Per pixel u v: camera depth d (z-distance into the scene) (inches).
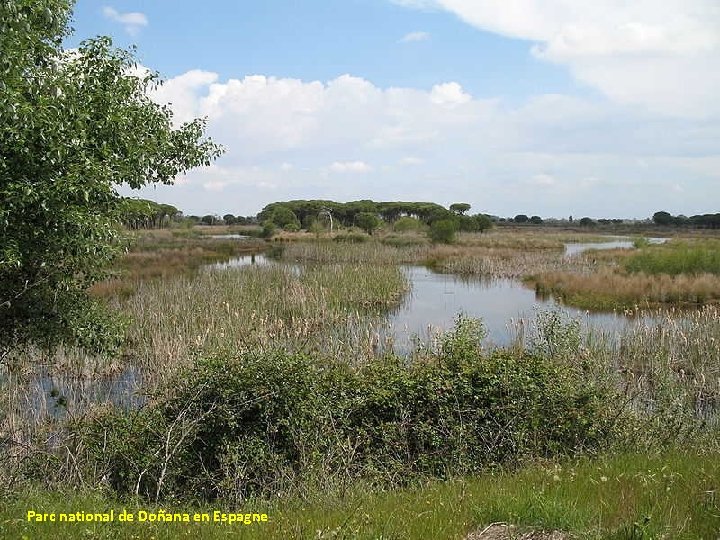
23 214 273.1
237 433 325.4
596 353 538.0
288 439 321.1
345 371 373.1
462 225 3287.4
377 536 188.5
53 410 430.3
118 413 351.6
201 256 1929.1
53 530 213.8
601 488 225.5
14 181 265.0
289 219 3772.1
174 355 538.6
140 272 1338.6
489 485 258.4
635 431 334.0
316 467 295.9
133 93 341.7
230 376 331.9
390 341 585.0
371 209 4168.3
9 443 344.5
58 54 316.5
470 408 331.6
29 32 280.5
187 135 362.3
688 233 3998.5
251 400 324.2
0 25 256.2
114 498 282.4
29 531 211.0
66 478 304.5
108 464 314.8
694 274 1195.9
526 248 2272.4
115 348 372.2
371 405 340.8
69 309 337.7
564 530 186.7
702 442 327.0
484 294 1187.3
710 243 1552.7
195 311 766.5
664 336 608.4
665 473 240.7
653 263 1272.1
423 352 506.9
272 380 330.3
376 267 1461.6
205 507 276.1
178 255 1889.8
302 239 2738.7
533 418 325.4
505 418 327.6
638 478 236.7
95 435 334.3
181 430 316.5
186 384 347.3
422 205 4266.7
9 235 275.9
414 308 1005.2
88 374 532.1
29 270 311.0
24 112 253.9
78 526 219.9
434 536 189.2
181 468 312.2
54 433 369.4
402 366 375.9
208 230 3720.5
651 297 1025.5
